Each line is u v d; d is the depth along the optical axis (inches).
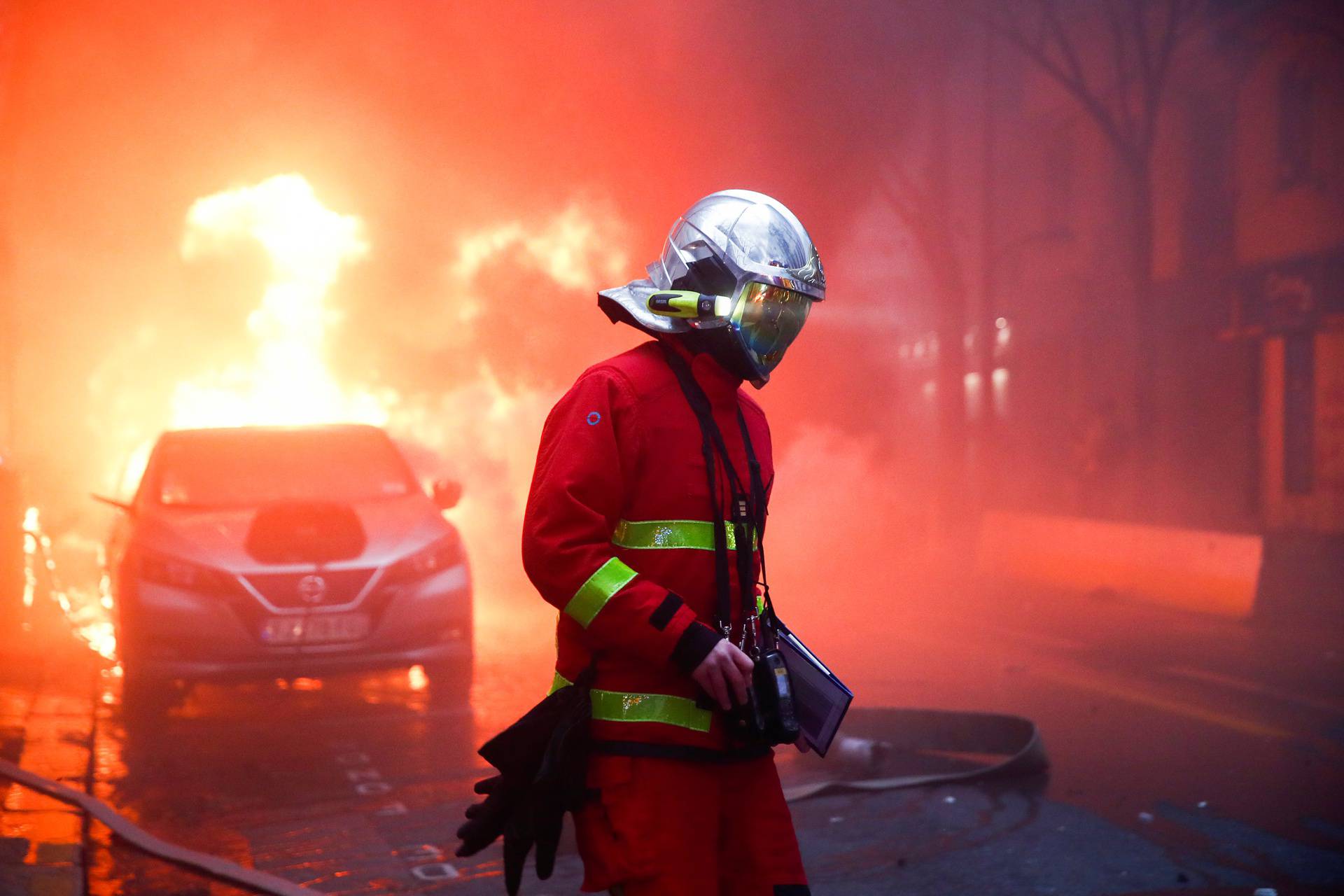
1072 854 182.2
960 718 250.2
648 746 90.0
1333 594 515.8
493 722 277.3
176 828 198.7
